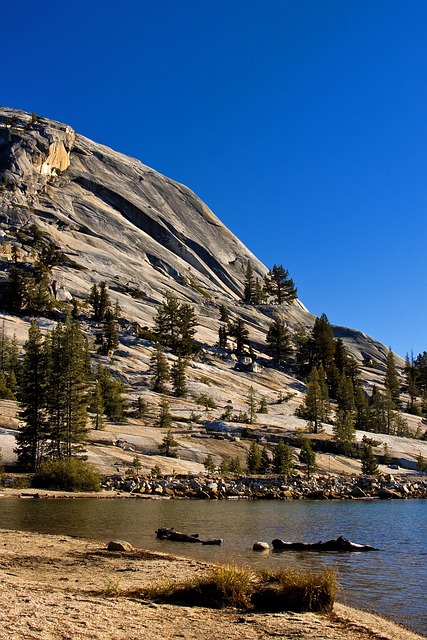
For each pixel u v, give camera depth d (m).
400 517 44.97
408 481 82.75
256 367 156.50
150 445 83.75
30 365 71.75
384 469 96.25
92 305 167.12
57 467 59.69
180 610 13.51
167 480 65.12
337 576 20.77
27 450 68.69
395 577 20.83
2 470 60.38
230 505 53.19
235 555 24.27
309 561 23.52
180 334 165.75
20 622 11.01
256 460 79.81
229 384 139.25
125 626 11.57
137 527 33.00
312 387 113.62
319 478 78.88
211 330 182.25
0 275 160.12
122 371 129.88
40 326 145.62
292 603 14.48
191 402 118.12
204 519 39.12
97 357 133.50
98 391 91.50
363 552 26.48
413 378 178.75
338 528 36.62
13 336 131.75
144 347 148.00
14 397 100.19
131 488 60.78
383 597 17.70
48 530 30.19
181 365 124.31
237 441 93.69
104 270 197.25
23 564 19.12
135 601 14.09
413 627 14.14
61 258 189.25
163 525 34.53
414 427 142.12
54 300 160.88
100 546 24.55
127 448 81.19
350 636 12.23
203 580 15.27
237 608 14.17
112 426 91.00
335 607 15.33
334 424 115.06
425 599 17.52
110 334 139.50
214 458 84.06
